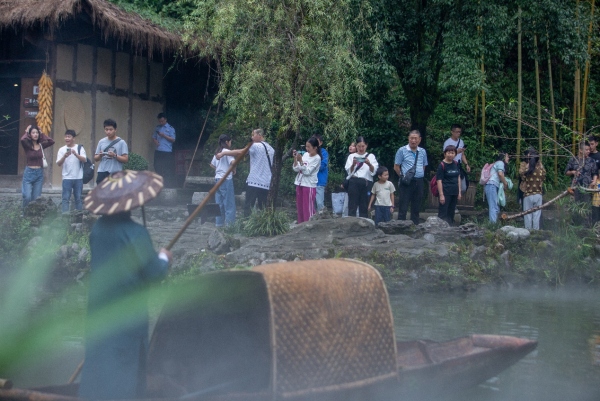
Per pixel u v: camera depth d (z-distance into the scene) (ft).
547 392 18.22
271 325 14.64
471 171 59.77
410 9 50.42
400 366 17.60
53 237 40.14
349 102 53.31
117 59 58.03
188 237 39.37
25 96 54.75
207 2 43.62
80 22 52.21
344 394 15.23
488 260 36.19
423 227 38.78
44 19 47.83
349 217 38.04
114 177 15.53
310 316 15.15
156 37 53.36
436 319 26.86
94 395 14.61
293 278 15.37
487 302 31.09
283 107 40.45
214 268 34.24
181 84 65.72
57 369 20.27
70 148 44.16
